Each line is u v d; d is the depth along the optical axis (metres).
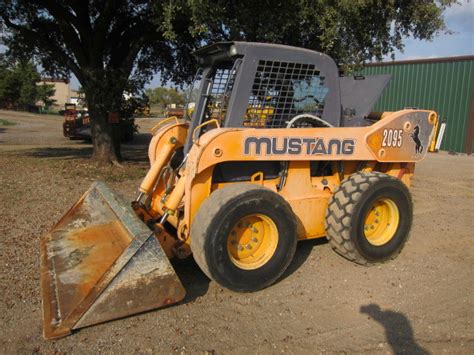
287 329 3.30
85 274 3.57
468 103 16.67
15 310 3.46
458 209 6.96
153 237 3.28
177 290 3.37
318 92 4.32
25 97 47.69
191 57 11.44
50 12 9.56
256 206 3.63
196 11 6.04
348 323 3.40
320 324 3.38
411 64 18.50
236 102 3.98
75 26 9.85
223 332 3.24
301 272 4.29
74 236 4.23
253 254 3.83
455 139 17.17
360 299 3.77
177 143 4.89
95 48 9.77
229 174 4.12
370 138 4.38
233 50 3.92
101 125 10.35
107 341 3.10
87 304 3.11
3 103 47.84
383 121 4.52
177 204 3.86
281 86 4.15
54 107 58.53
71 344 3.05
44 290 3.43
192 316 3.45
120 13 10.17
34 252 4.59
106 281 3.13
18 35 10.32
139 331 3.22
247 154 3.79
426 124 4.87
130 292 3.21
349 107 4.98
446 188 8.75
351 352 3.04
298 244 5.00
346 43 7.66
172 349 3.03
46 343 3.06
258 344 3.11
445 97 17.41
